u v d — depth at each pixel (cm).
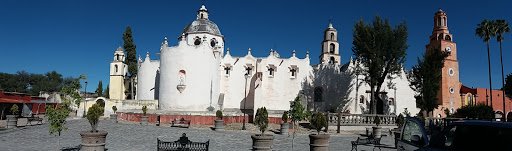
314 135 1298
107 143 1622
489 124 688
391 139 2198
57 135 1866
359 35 3469
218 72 3734
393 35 3466
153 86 4025
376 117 2711
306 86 3919
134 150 1435
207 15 4353
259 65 3775
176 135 2008
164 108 3403
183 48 3434
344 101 4044
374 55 3325
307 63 3975
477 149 649
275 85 3878
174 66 3416
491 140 650
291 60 3944
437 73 4028
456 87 5200
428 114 4031
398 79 4394
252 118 3334
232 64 3928
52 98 5609
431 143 743
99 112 1120
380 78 3459
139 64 4266
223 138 1950
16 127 2286
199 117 2878
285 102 3856
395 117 2970
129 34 4906
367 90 4169
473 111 4375
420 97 4072
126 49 4875
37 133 1952
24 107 3694
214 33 4091
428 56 4122
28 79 7512
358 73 3688
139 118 3058
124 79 5191
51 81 7669
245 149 1562
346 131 2695
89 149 1039
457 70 5269
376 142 1532
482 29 4100
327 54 4881
